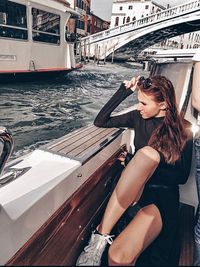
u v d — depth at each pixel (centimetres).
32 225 147
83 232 155
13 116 826
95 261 120
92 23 4859
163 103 164
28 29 1155
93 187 198
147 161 137
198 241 136
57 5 1298
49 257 134
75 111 971
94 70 2642
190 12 2944
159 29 3272
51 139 670
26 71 1184
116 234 145
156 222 125
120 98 219
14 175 164
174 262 122
